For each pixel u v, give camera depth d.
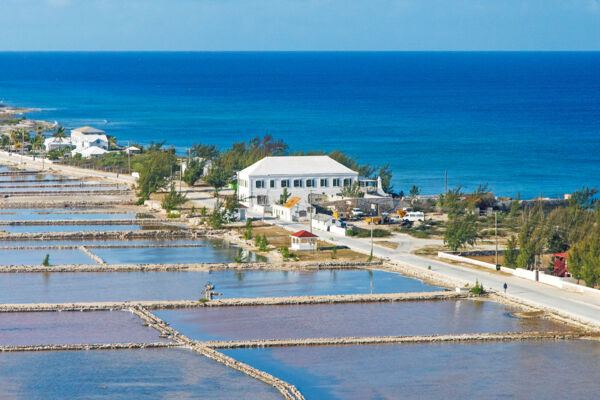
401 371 117.06
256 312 141.88
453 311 143.25
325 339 127.38
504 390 111.38
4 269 168.38
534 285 157.50
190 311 142.12
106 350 123.06
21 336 128.25
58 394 108.75
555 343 127.81
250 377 114.19
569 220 180.75
